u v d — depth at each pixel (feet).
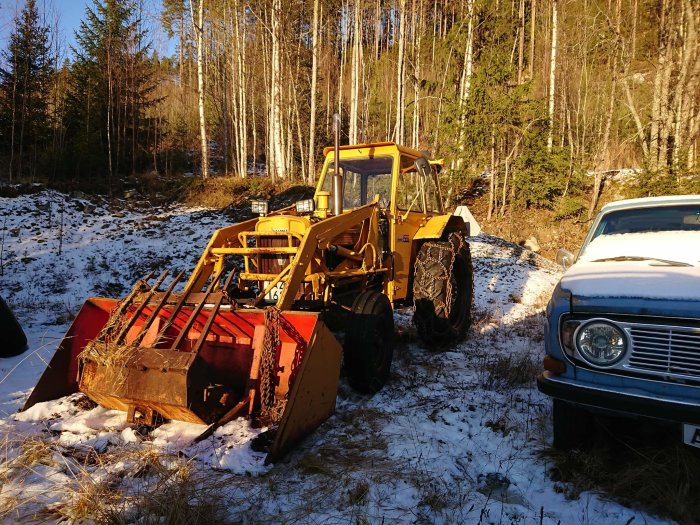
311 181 64.49
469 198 57.00
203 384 9.33
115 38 65.72
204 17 73.56
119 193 53.72
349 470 8.67
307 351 9.50
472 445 10.00
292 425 9.05
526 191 50.85
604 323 8.36
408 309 24.26
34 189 47.19
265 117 79.61
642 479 8.12
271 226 13.19
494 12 59.41
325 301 13.01
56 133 61.41
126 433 9.64
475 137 51.60
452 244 17.84
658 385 7.84
